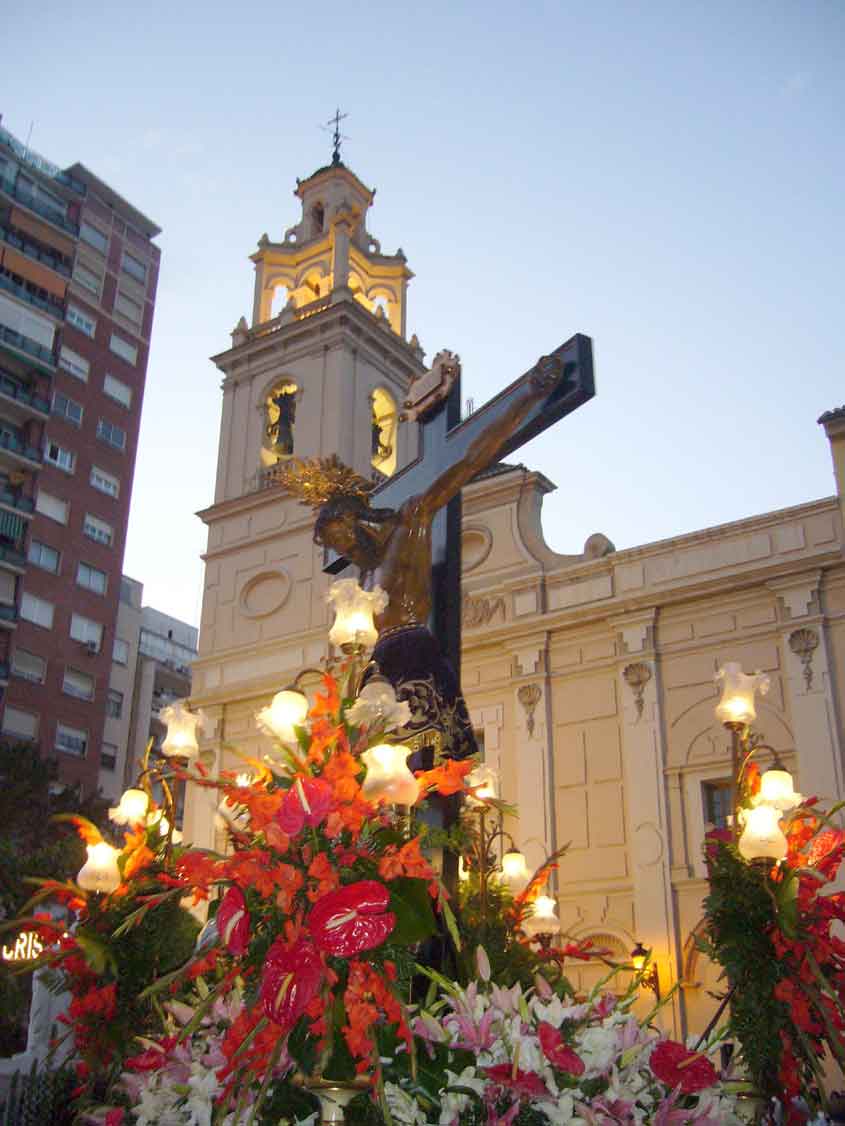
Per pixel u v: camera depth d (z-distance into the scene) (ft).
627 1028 14.19
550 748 79.46
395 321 115.75
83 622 133.80
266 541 101.60
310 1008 12.40
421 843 14.60
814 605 72.13
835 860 19.35
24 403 133.80
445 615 22.91
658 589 78.18
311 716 14.02
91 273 149.18
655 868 71.92
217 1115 13.20
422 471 24.36
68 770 126.93
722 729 73.31
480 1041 13.26
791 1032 18.40
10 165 142.41
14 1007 33.09
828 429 75.97
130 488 145.28
